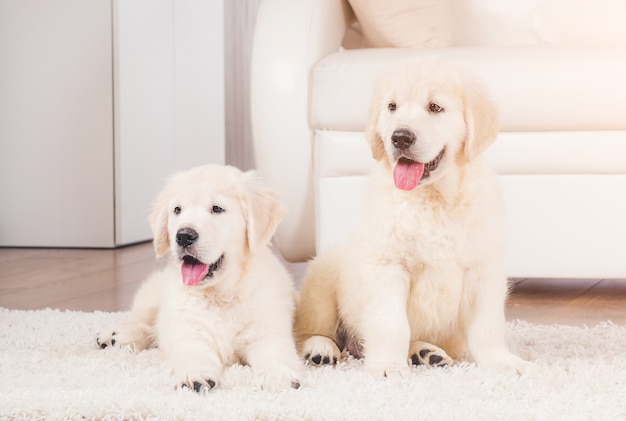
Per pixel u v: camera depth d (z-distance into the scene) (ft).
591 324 7.06
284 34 8.40
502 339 5.28
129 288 8.87
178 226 5.21
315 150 8.14
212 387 4.72
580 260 7.82
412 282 5.35
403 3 9.26
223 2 16.52
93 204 12.33
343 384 4.72
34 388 4.64
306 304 5.86
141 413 4.17
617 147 7.70
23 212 12.51
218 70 15.60
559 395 4.46
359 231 5.41
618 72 7.61
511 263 7.88
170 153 13.76
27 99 12.35
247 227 5.44
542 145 7.73
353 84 7.87
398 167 5.16
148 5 12.92
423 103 5.26
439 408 4.23
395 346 5.10
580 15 9.82
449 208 5.18
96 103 12.21
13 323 6.73
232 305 5.34
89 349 5.89
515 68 7.66
